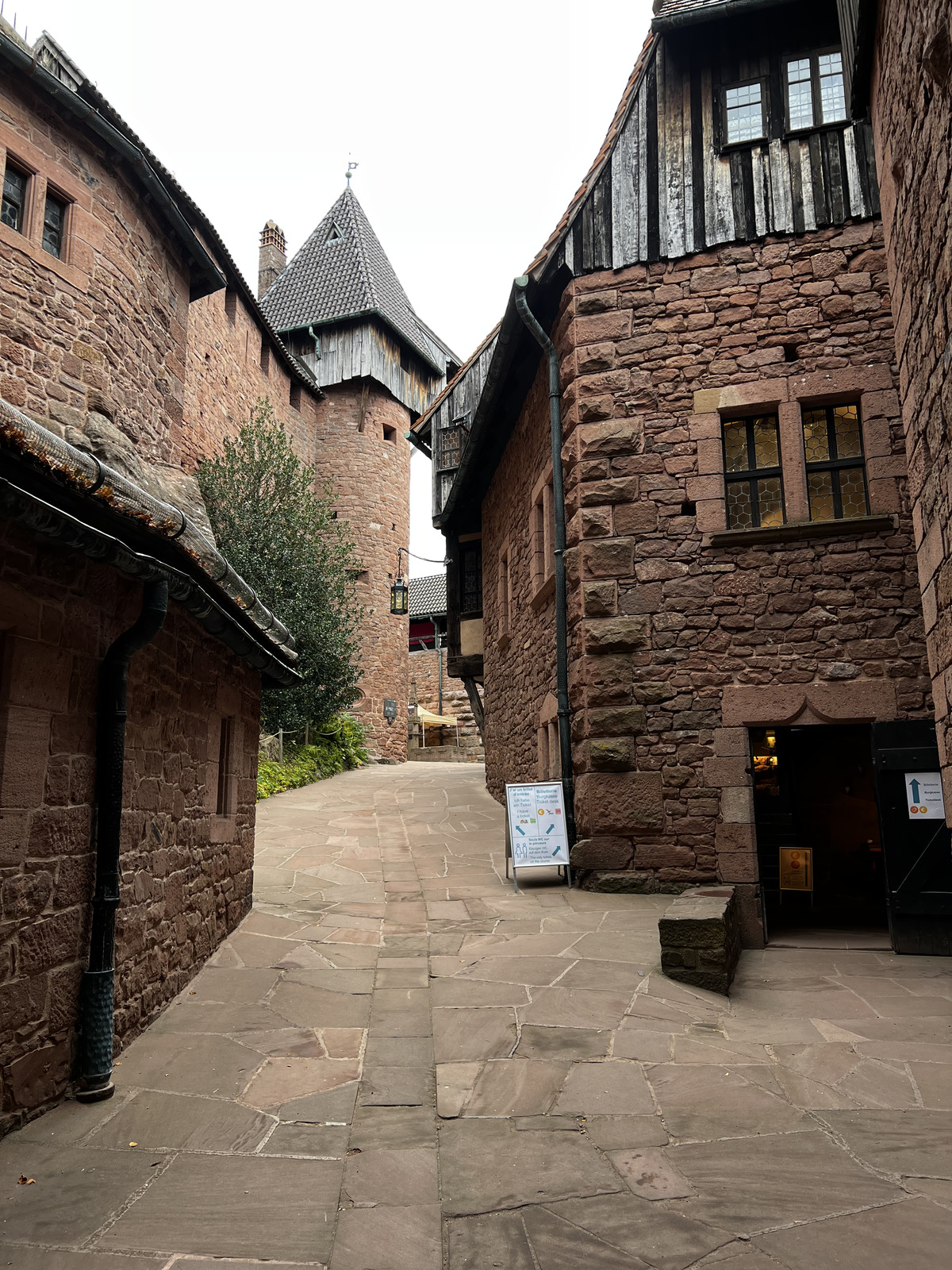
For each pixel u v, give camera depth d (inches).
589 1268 108.1
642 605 339.6
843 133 351.9
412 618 1455.5
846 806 443.8
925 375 213.2
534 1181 130.1
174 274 557.9
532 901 317.4
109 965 164.7
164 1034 189.3
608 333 359.6
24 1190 125.2
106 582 176.6
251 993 218.7
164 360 540.4
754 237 352.2
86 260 452.1
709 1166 134.0
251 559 650.2
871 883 405.4
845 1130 145.3
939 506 207.2
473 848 428.8
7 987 140.0
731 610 332.2
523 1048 183.0
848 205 346.0
